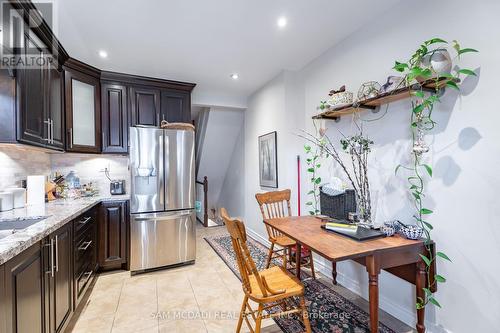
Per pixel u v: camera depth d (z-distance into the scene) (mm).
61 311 1646
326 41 2451
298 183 3018
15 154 2178
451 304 1559
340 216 1996
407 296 1844
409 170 1809
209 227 5008
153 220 2844
